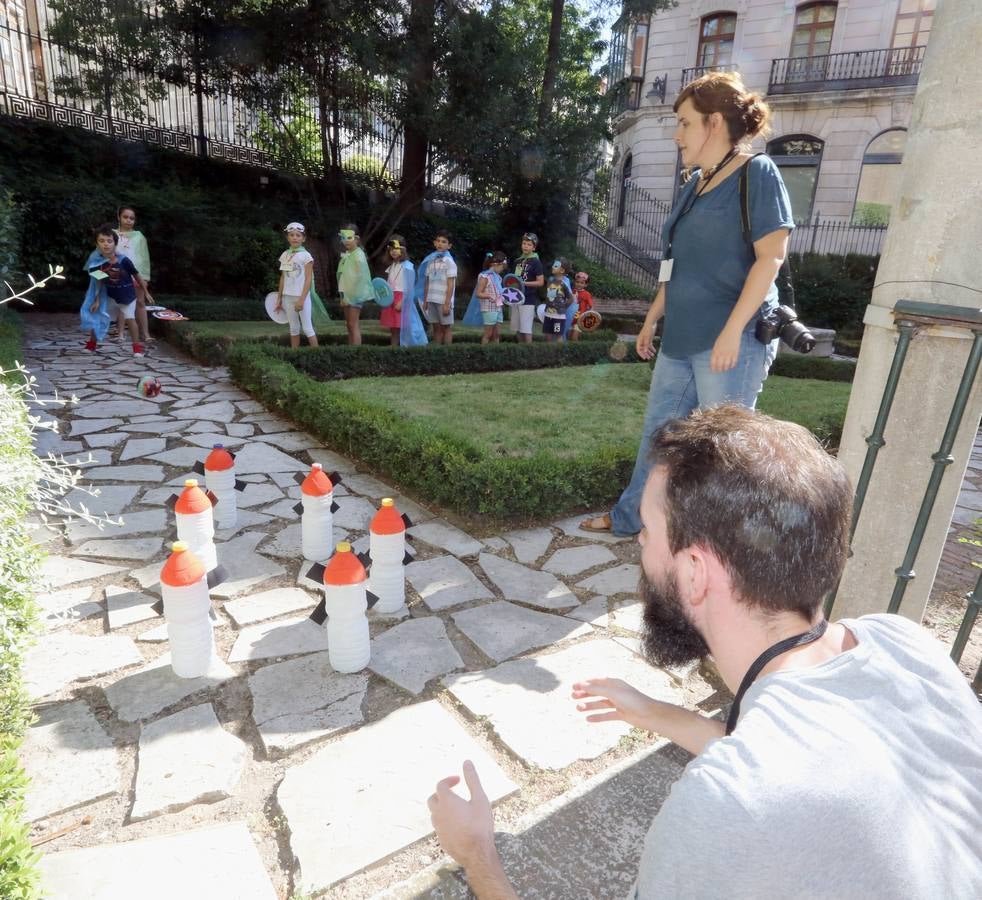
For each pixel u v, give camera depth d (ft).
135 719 7.72
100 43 50.26
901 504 7.41
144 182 50.34
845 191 75.05
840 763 2.36
